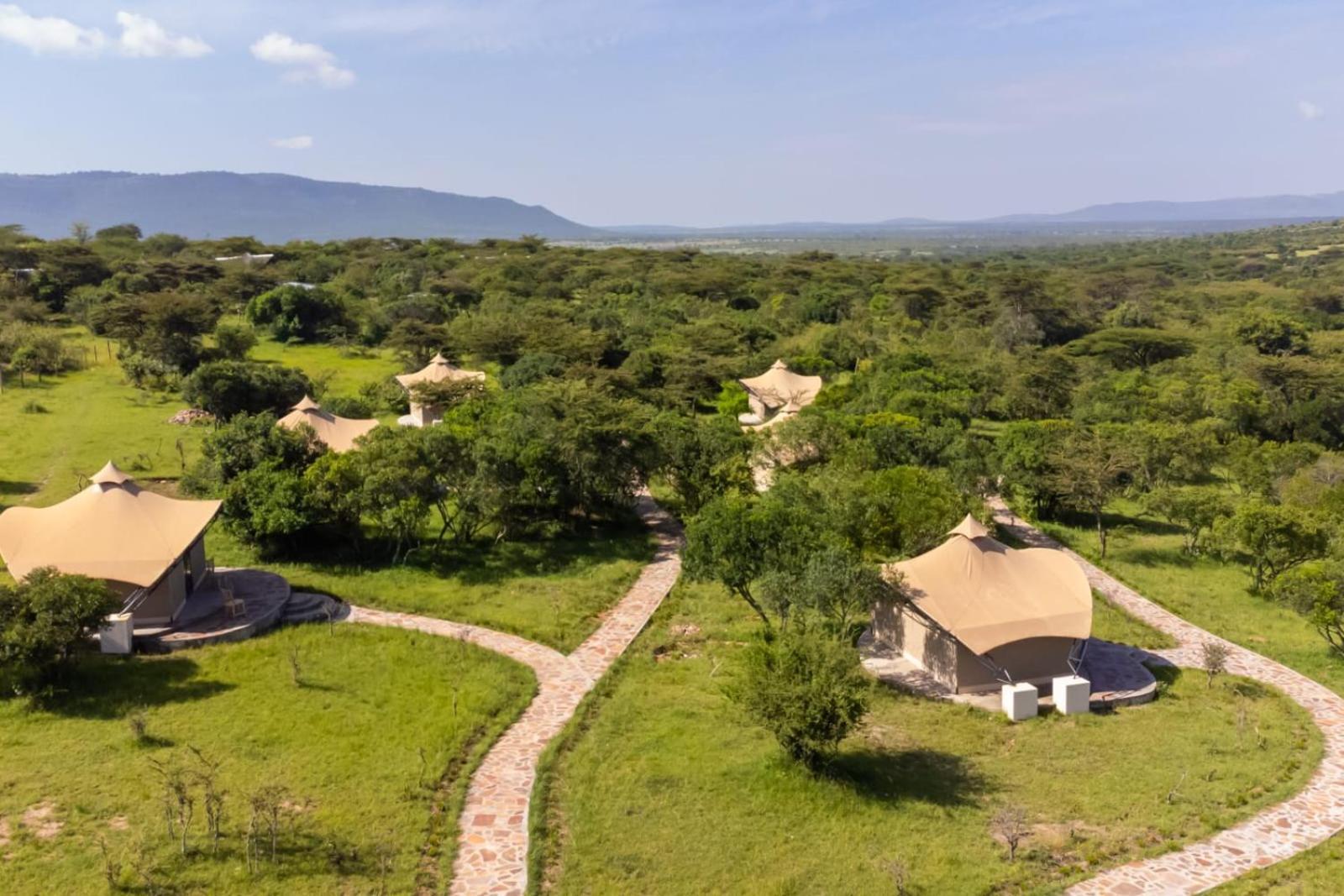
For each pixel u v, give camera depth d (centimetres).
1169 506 4566
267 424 4244
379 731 2539
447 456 3978
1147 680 3106
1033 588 3133
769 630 3256
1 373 6850
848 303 12262
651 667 3081
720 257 18612
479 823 2169
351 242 15862
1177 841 2153
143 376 6819
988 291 12194
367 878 1917
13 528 3178
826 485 3825
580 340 7625
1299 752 2630
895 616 3303
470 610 3447
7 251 10875
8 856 1892
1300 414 7200
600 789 2302
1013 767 2498
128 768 2256
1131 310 11944
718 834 2122
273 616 3234
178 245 14475
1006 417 7675
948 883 1958
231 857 1942
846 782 2334
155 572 3039
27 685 2566
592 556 4147
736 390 7219
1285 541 3966
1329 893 1961
